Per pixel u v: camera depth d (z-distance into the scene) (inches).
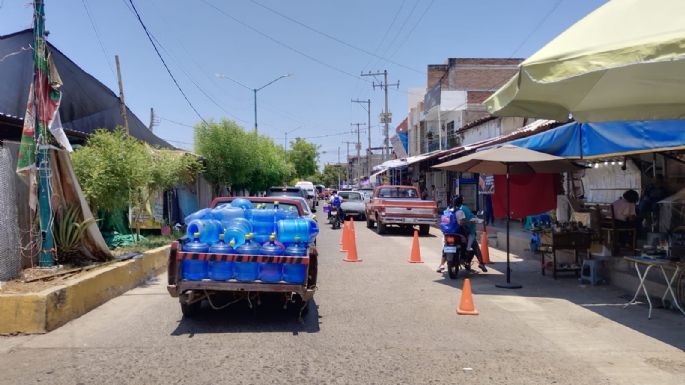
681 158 430.6
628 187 512.1
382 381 197.8
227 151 1026.7
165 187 597.6
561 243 422.0
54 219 362.0
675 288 325.4
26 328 255.6
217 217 289.7
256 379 198.1
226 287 269.1
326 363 217.9
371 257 566.9
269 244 273.9
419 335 262.5
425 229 847.7
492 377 203.6
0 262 296.4
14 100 461.1
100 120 626.5
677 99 309.1
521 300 349.1
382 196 925.2
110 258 388.2
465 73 1512.1
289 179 2381.9
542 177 504.4
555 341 253.4
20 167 331.6
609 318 298.5
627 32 236.4
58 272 326.3
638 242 434.9
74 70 575.2
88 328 269.3
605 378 203.3
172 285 267.4
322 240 764.6
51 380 195.0
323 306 328.2
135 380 195.6
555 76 257.9
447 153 972.6
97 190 405.4
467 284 311.7
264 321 287.7
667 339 256.4
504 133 959.6
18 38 497.4
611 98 319.6
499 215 508.4
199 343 244.5
